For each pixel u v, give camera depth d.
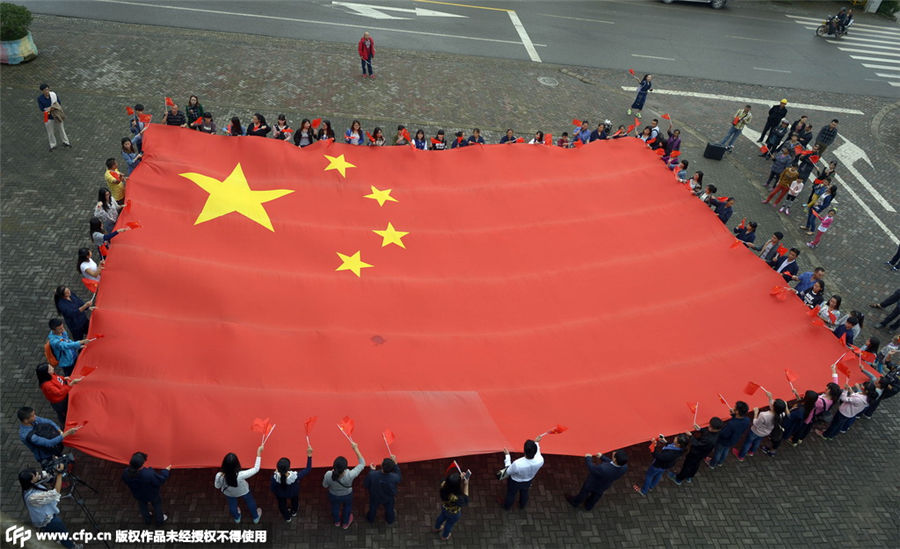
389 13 29.67
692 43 31.89
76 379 9.72
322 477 10.73
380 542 9.98
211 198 13.27
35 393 11.26
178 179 13.48
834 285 17.05
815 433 12.84
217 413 9.81
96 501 9.91
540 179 15.91
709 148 21.91
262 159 14.63
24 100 19.19
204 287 11.52
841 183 21.91
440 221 14.33
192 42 24.06
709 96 26.59
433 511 10.49
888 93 29.50
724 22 35.75
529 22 31.28
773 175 20.16
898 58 34.06
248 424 9.78
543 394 10.99
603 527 10.62
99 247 12.33
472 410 10.53
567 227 14.64
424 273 12.97
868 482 11.98
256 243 12.70
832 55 33.19
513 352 11.66
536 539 10.32
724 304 13.14
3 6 20.53
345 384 10.60
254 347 10.80
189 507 10.02
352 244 13.26
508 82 25.02
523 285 13.04
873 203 21.03
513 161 16.27
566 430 10.43
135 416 9.56
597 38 30.62
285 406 10.09
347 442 9.78
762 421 11.18
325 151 15.33
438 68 25.17
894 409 13.61
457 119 21.98
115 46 22.92
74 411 9.43
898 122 26.83
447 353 11.44
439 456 9.70
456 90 23.81
